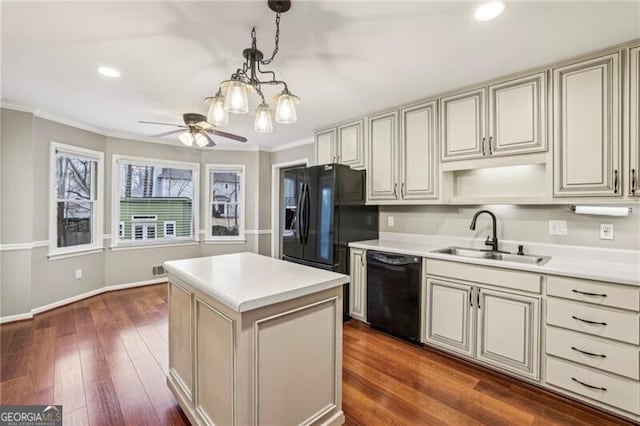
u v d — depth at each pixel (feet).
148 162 15.24
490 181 9.12
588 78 6.76
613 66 6.47
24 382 6.96
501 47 6.53
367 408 6.16
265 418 4.56
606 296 5.81
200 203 17.10
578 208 7.43
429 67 7.48
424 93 9.18
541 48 6.56
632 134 6.28
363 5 5.19
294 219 11.89
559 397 6.47
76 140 12.50
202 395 5.31
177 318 6.29
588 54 6.74
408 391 6.72
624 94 6.36
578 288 6.11
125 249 14.62
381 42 6.37
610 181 6.51
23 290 10.55
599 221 7.36
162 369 7.61
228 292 4.52
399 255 9.19
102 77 8.20
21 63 7.41
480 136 8.38
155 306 12.19
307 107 10.46
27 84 8.69
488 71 7.66
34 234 10.98
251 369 4.37
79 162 12.91
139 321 10.65
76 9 5.32
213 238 17.25
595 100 6.68
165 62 7.34
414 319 8.81
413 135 9.89
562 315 6.31
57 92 9.29
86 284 13.09
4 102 9.96
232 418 4.39
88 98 9.77
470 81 8.27
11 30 5.98
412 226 11.05
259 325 4.45
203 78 8.24
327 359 5.48
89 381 7.04
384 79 8.17
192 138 10.73
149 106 10.53
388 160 10.59
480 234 9.45
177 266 6.39
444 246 10.00
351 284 10.68
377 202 10.93
